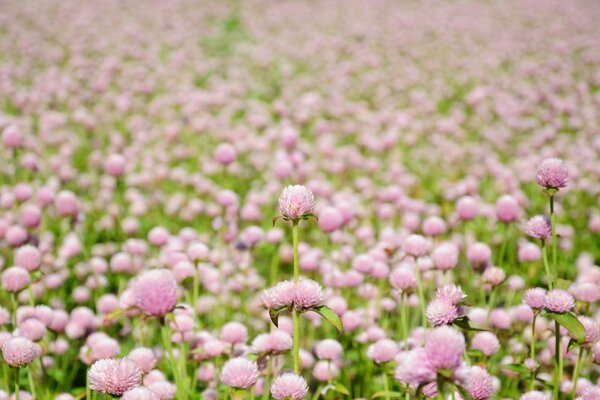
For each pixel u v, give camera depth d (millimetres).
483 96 9633
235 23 16281
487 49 14320
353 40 15547
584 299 2807
